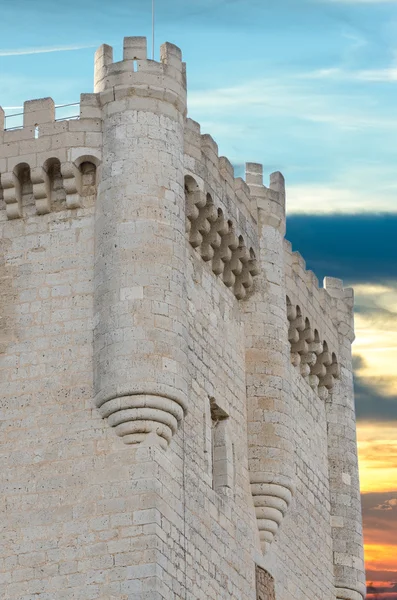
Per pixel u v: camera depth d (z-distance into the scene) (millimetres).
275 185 74500
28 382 63500
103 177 65188
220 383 68000
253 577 67312
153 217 63844
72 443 61906
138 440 61250
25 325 64500
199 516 63500
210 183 68500
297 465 74250
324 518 76688
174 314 62812
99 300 63406
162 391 61312
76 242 65188
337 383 80062
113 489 60781
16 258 65750
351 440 79688
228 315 70125
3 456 62500
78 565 60000
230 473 67250
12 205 66500
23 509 61406
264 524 69125
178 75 66750
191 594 61406
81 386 62719
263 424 70062
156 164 64812
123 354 61781
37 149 66312
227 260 70000
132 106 65688
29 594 60156
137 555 59594
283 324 72500
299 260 77312
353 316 82375
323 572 75312
